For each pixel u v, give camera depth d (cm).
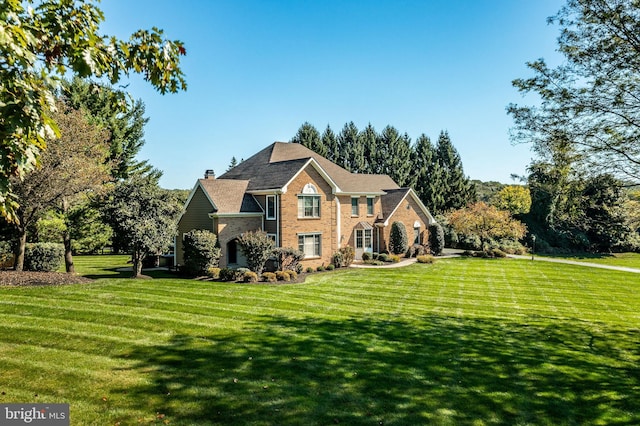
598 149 1045
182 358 917
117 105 618
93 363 867
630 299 1908
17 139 438
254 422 654
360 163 5628
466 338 1171
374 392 778
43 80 438
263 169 2944
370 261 3153
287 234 2550
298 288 1939
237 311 1388
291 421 661
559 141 1087
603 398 791
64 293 1534
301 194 2617
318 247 2738
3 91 412
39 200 1728
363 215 3388
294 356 953
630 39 914
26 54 397
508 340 1173
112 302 1423
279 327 1202
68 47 520
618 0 898
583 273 2738
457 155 5556
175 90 641
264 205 2623
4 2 372
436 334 1201
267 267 2500
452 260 3397
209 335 1095
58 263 2236
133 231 1997
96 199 2100
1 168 441
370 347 1045
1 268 1995
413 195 3741
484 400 764
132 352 944
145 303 1432
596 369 953
